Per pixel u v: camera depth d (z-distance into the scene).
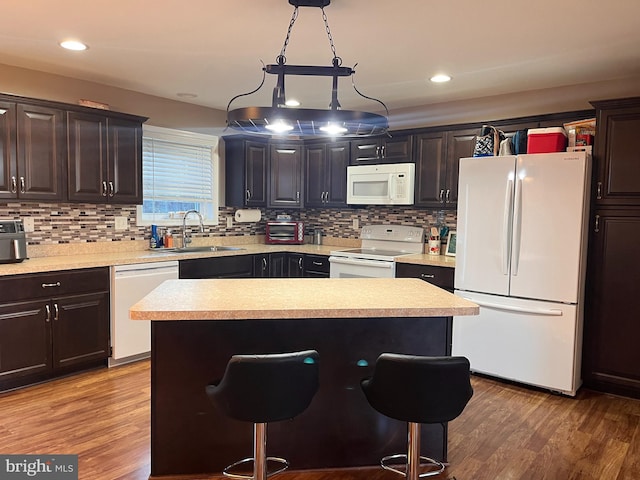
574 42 2.82
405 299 2.19
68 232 3.86
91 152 3.67
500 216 3.41
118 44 2.97
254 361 1.63
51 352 3.30
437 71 3.44
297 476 2.28
